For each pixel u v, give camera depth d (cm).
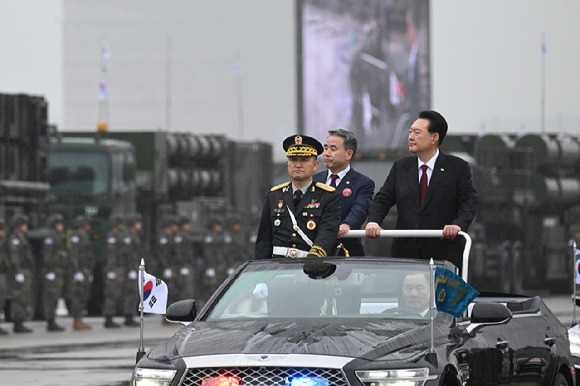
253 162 10156
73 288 6775
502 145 9200
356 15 18050
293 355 2100
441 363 2173
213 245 7862
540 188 9388
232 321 2348
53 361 4978
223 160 9125
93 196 7594
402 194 3000
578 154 9700
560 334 2944
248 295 2438
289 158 2697
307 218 2694
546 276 9662
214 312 2417
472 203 2966
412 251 2941
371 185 3128
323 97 18088
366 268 2469
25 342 5888
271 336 2191
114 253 6981
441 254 2917
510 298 3147
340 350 2125
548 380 2794
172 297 7456
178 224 7519
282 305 2395
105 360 5022
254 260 2577
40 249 6781
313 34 18062
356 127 18050
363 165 7062
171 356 2173
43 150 7112
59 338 6131
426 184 2994
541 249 9600
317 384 2080
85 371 4591
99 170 7612
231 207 8969
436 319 2364
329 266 2489
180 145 8562
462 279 2617
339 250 2978
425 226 2983
